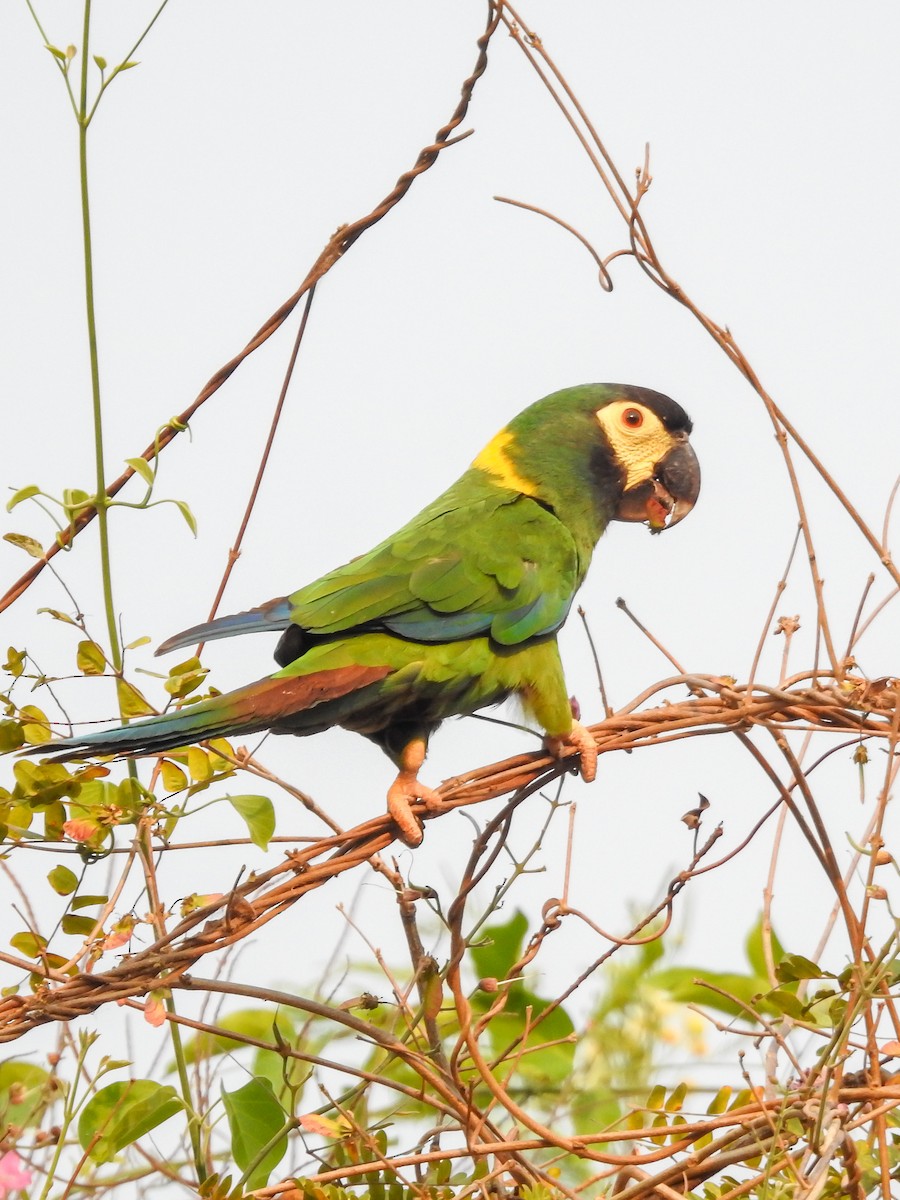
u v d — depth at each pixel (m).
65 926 7.70
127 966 7.02
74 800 7.77
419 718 9.23
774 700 8.03
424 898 7.62
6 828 7.63
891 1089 7.18
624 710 8.36
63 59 7.98
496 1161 7.75
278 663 9.28
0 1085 8.74
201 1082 8.66
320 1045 9.68
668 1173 7.38
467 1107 7.54
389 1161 7.44
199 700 8.23
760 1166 7.84
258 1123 7.86
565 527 9.79
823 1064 7.39
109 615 8.01
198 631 8.45
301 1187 7.40
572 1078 10.17
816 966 7.65
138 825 7.77
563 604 9.34
